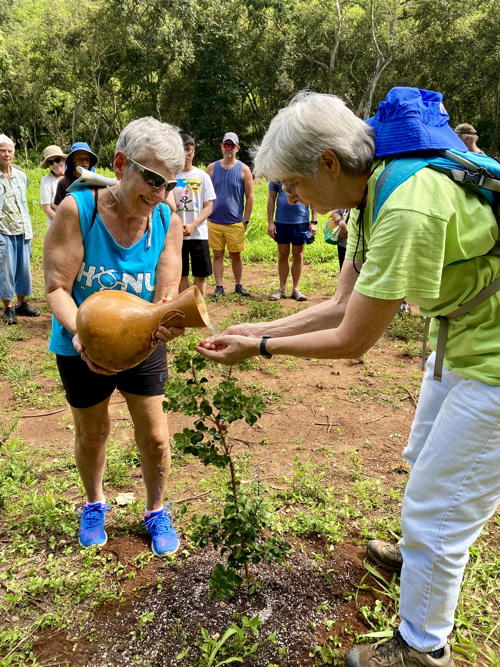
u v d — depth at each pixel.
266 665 2.38
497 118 34.78
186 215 7.24
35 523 3.22
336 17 34.56
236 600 2.65
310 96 1.96
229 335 2.35
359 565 2.92
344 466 3.86
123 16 31.69
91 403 2.77
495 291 1.95
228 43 33.00
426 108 1.94
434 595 2.12
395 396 4.99
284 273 8.05
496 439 1.98
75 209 2.48
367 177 1.96
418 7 33.69
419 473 2.12
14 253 6.89
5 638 2.49
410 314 7.23
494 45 32.81
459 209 1.83
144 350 2.32
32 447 4.11
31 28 35.16
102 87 35.28
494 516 3.34
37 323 7.07
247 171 7.90
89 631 2.55
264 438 4.25
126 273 2.63
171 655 2.42
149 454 2.90
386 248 1.81
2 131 35.97
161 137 2.30
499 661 2.40
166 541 3.01
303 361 5.80
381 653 2.27
